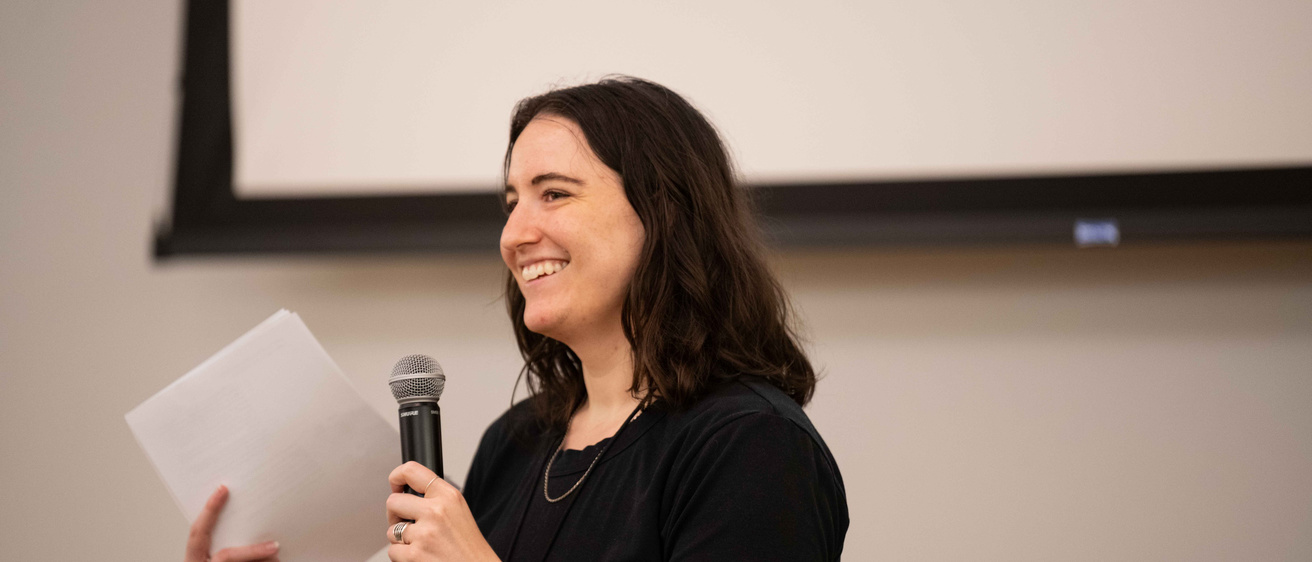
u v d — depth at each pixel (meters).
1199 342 2.38
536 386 1.48
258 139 2.45
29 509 2.43
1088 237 2.31
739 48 2.44
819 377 1.42
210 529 1.26
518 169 1.24
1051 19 2.38
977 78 2.39
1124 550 2.31
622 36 2.46
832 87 2.42
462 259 2.45
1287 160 2.28
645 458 1.15
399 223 2.42
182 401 1.24
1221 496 2.31
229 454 1.25
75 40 2.61
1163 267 2.41
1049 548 2.32
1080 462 2.35
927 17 2.42
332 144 2.45
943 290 2.44
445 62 2.47
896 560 2.34
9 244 2.54
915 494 2.37
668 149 1.23
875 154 2.38
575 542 1.13
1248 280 2.39
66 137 2.59
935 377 2.41
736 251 1.24
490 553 1.01
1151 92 2.34
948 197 2.36
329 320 2.51
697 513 1.03
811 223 2.37
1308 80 2.29
